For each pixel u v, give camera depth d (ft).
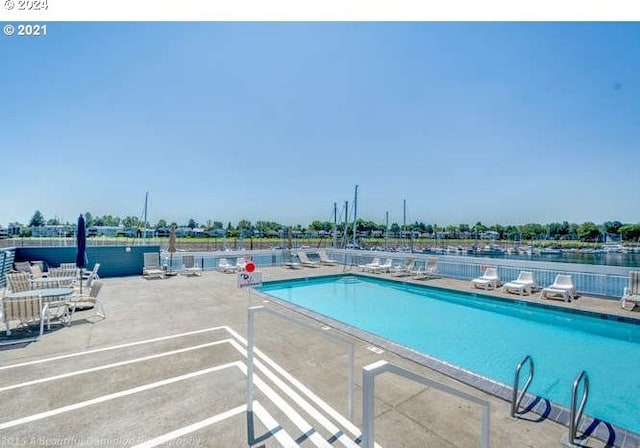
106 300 27.25
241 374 13.17
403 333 23.79
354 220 108.58
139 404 10.76
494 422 9.59
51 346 16.37
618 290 27.86
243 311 23.63
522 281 32.14
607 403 13.65
